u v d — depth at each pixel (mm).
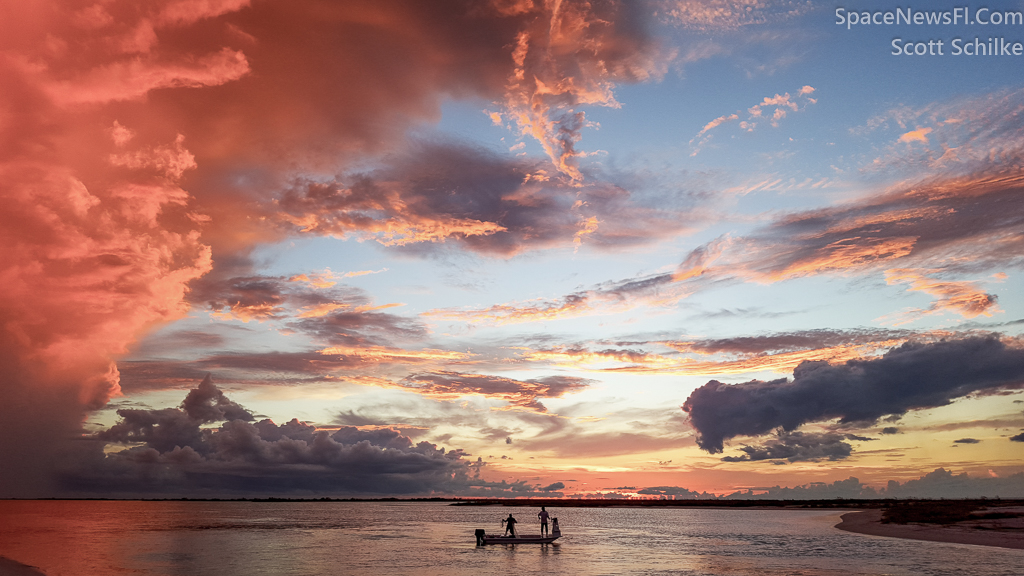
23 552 59375
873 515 116375
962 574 35750
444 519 161750
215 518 165250
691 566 43156
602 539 71188
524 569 42688
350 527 111938
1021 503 136500
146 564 48219
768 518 129625
